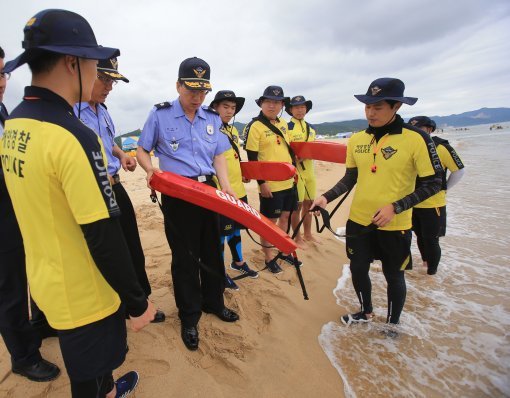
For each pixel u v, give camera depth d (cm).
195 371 222
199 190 210
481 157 1700
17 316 188
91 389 145
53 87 117
